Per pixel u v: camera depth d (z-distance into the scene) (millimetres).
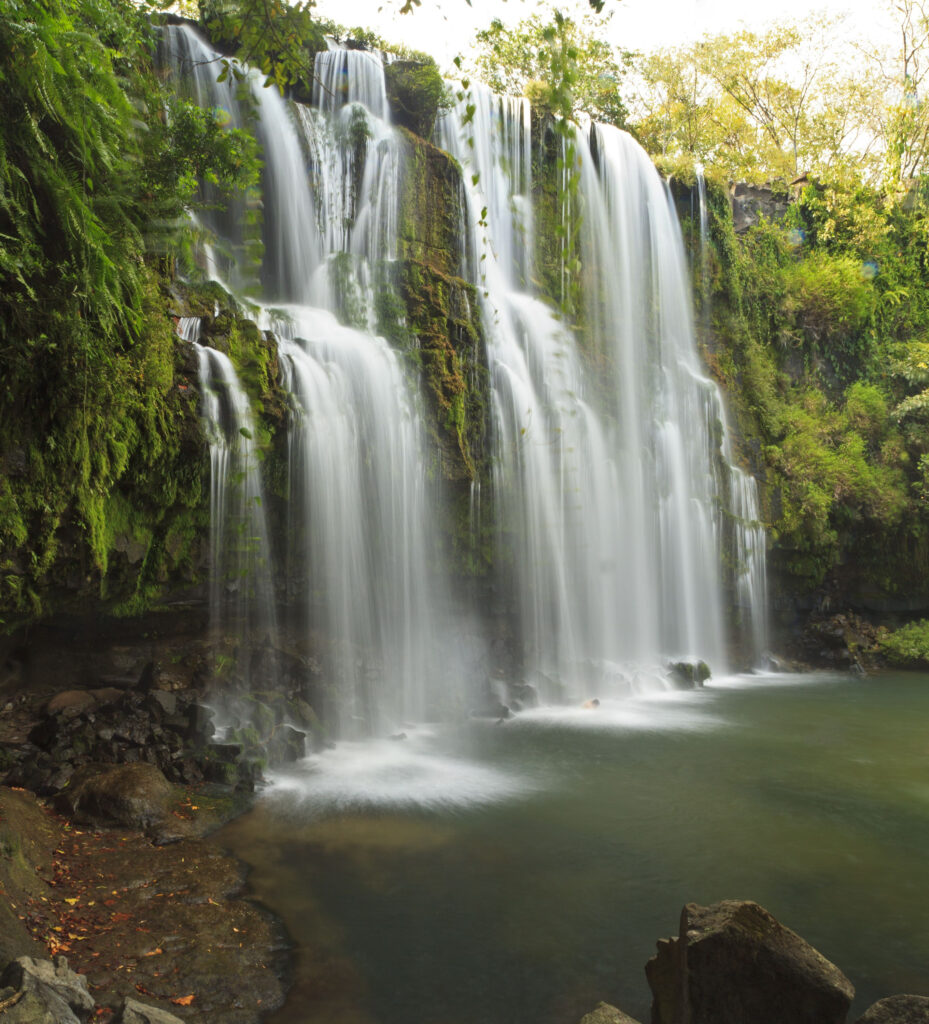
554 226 22703
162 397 11297
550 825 9859
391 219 19453
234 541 12492
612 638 19375
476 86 22250
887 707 17359
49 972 5207
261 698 12883
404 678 15023
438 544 15836
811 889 8266
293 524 13516
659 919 7531
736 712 16641
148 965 6309
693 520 22141
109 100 9898
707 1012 4543
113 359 10234
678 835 9633
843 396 29250
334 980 6414
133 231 10672
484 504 16609
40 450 9680
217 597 12898
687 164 26547
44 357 9422
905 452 27000
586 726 15023
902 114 35938
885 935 7379
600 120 28078
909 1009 4332
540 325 19953
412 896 7859
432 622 15773
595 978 6535
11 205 9000
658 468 21656
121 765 9922
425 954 6832
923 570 25516
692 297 25750
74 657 12227
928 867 8859
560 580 18141
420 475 15516
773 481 24641
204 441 11789
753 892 8164
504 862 8703
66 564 10570
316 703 13523
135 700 11781
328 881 8117
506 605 17141
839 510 24875
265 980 6344
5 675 11617
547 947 6988
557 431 18625
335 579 13984
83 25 10453
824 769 12531
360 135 19125
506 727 14836
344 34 23406
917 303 32656
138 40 12656
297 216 18328
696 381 24094
